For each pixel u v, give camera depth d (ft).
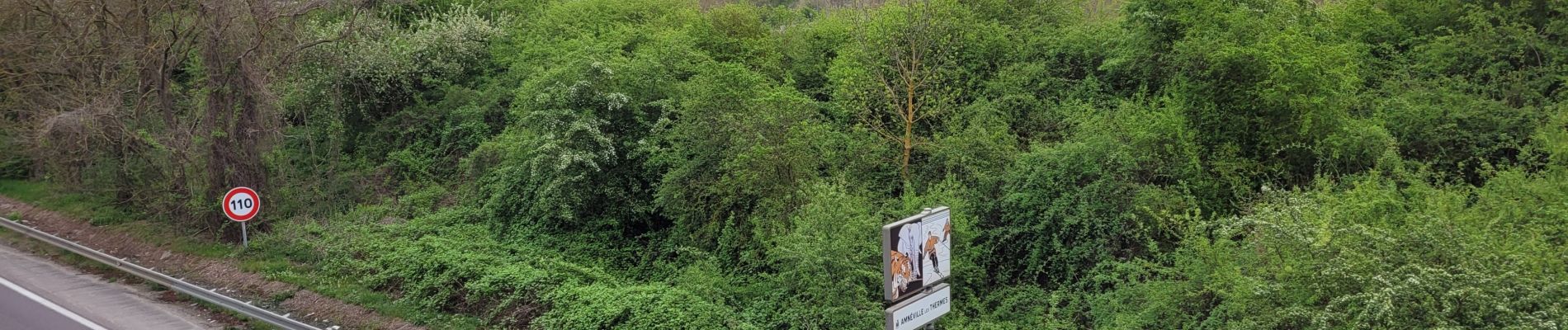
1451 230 29.68
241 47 52.54
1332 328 28.43
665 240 54.90
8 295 45.65
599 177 55.31
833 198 43.47
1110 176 44.86
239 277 48.62
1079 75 60.70
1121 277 43.29
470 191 61.77
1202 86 46.60
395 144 70.44
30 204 66.44
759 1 97.76
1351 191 39.47
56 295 45.88
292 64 58.44
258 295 46.26
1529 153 43.86
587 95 54.95
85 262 52.26
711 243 52.31
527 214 56.29
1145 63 54.85
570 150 52.37
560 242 54.39
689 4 88.12
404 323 42.80
